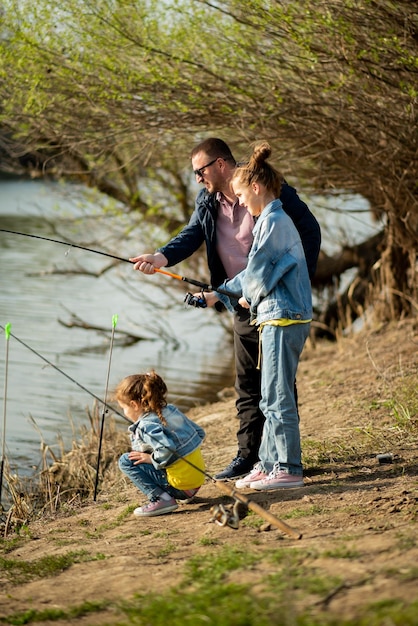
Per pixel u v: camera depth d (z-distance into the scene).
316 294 14.14
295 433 5.82
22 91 10.14
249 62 9.45
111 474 7.62
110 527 5.80
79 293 16.98
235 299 6.16
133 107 9.98
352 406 8.38
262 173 5.61
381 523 4.89
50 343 13.59
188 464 5.82
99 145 10.79
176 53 9.60
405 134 9.72
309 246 5.90
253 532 5.14
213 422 9.12
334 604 3.66
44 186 16.31
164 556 4.89
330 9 8.59
